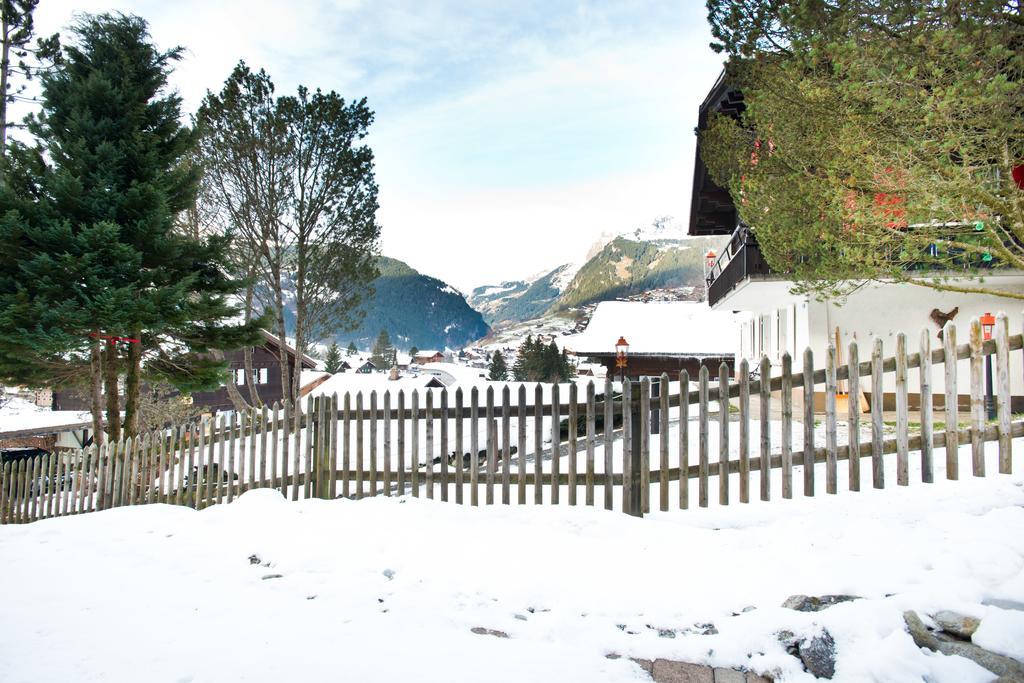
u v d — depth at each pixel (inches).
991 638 119.6
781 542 180.4
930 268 341.1
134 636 147.7
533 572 175.9
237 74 854.5
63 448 1057.5
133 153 474.0
